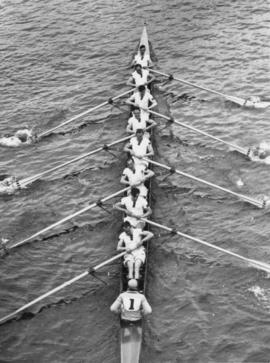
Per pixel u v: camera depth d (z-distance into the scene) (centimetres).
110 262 1733
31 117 2634
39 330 1602
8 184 2195
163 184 2148
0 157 2380
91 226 1980
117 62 3047
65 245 1905
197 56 3028
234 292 1670
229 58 2973
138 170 2025
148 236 1752
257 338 1527
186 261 1798
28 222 2012
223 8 3512
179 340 1539
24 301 1697
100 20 3522
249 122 2459
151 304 1650
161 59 3039
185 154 2311
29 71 3042
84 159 2333
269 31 3186
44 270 1808
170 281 1728
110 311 1650
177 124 2362
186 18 3438
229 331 1552
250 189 2072
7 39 3394
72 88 2853
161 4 3653
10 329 1606
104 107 2684
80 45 3253
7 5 3859
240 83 2753
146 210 1891
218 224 1934
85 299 1695
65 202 2103
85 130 2533
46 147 2428
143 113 2405
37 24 3544
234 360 1476
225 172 2177
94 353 1529
